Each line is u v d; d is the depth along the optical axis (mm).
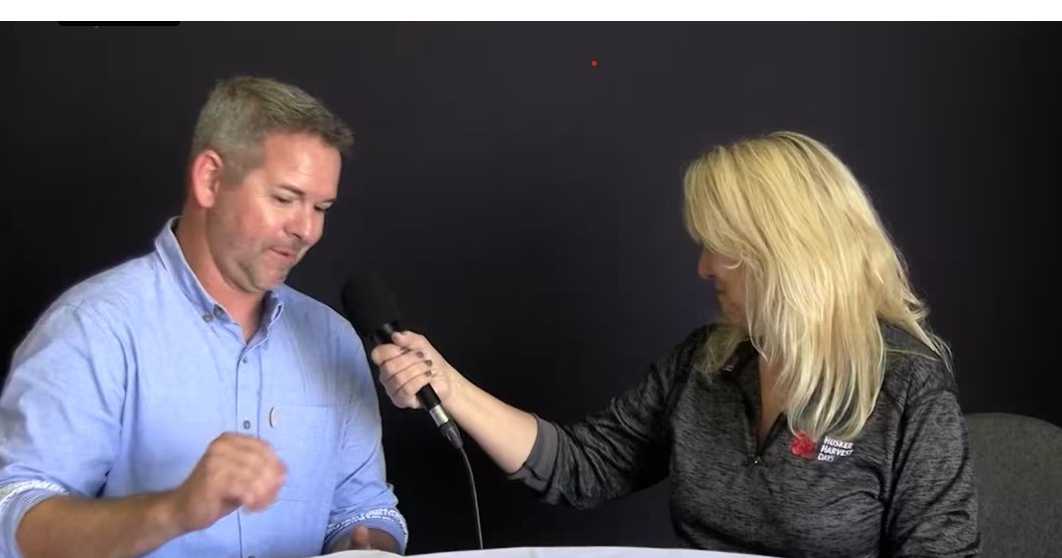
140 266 1396
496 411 1534
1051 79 1946
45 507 1124
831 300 1349
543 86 1945
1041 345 1982
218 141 1313
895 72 1948
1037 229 1967
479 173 1953
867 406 1344
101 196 1927
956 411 1343
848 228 1368
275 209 1322
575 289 1978
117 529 1055
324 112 1357
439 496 2002
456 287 1968
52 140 1916
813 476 1360
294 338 1503
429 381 1393
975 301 1979
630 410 1602
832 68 1949
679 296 1979
